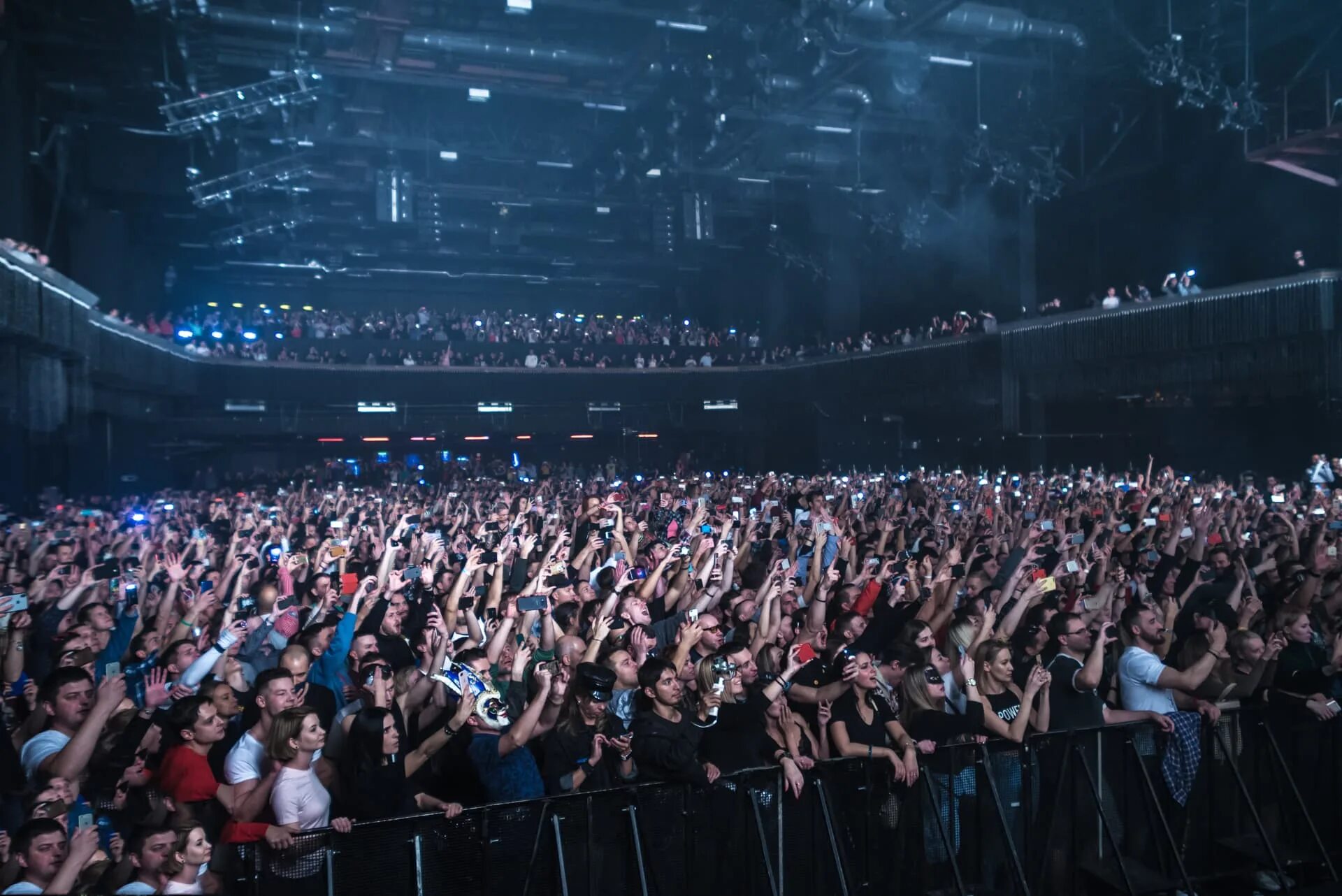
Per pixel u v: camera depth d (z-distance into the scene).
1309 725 6.90
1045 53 30.91
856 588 8.80
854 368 38.22
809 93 30.88
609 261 44.00
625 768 5.79
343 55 29.39
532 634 8.02
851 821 5.76
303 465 39.62
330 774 5.86
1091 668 6.55
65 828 4.53
